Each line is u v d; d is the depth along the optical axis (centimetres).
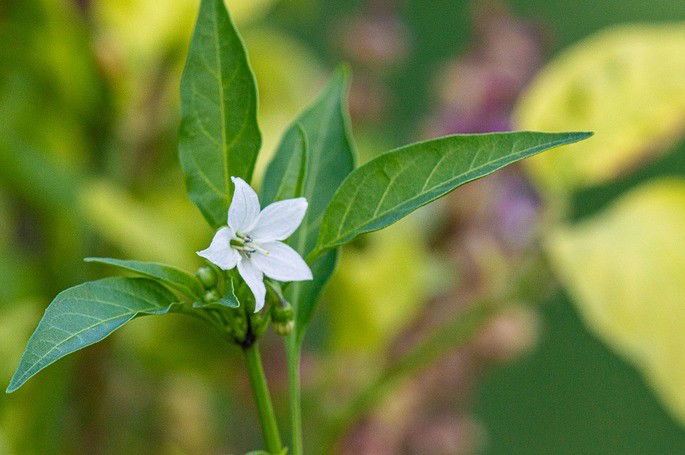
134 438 61
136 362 59
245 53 41
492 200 57
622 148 52
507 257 56
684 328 51
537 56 58
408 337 56
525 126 53
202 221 57
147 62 55
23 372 38
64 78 54
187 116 41
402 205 40
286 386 57
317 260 43
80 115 55
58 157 55
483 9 59
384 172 40
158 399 62
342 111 45
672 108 52
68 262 55
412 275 57
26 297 55
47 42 54
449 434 57
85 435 55
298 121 43
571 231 53
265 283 41
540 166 52
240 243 40
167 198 58
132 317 39
